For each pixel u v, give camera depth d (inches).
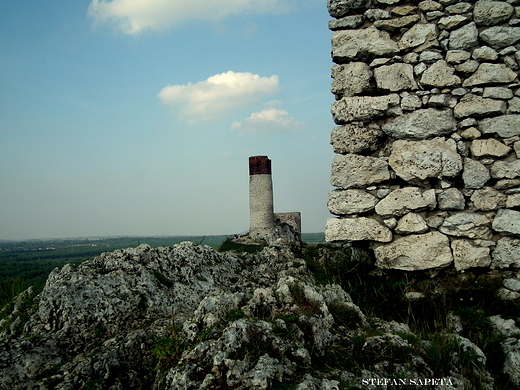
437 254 211.9
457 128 220.5
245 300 178.4
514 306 194.7
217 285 220.7
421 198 216.2
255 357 130.5
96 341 163.6
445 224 213.5
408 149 222.8
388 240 219.5
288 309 167.3
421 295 208.2
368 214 227.5
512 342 169.8
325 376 131.8
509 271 206.7
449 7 224.8
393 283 220.4
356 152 231.9
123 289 189.0
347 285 229.0
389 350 146.7
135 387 137.0
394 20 231.1
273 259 273.1
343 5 237.5
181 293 204.8
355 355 146.3
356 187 229.0
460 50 222.2
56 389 128.0
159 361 143.6
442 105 222.7
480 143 215.5
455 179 218.1
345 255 270.5
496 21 220.5
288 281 185.2
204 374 126.9
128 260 212.4
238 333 137.3
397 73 228.4
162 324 172.2
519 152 210.8
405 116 225.3
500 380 160.2
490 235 209.9
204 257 241.1
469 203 215.3
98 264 204.7
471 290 204.7
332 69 239.8
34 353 146.6
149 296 193.2
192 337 151.3
